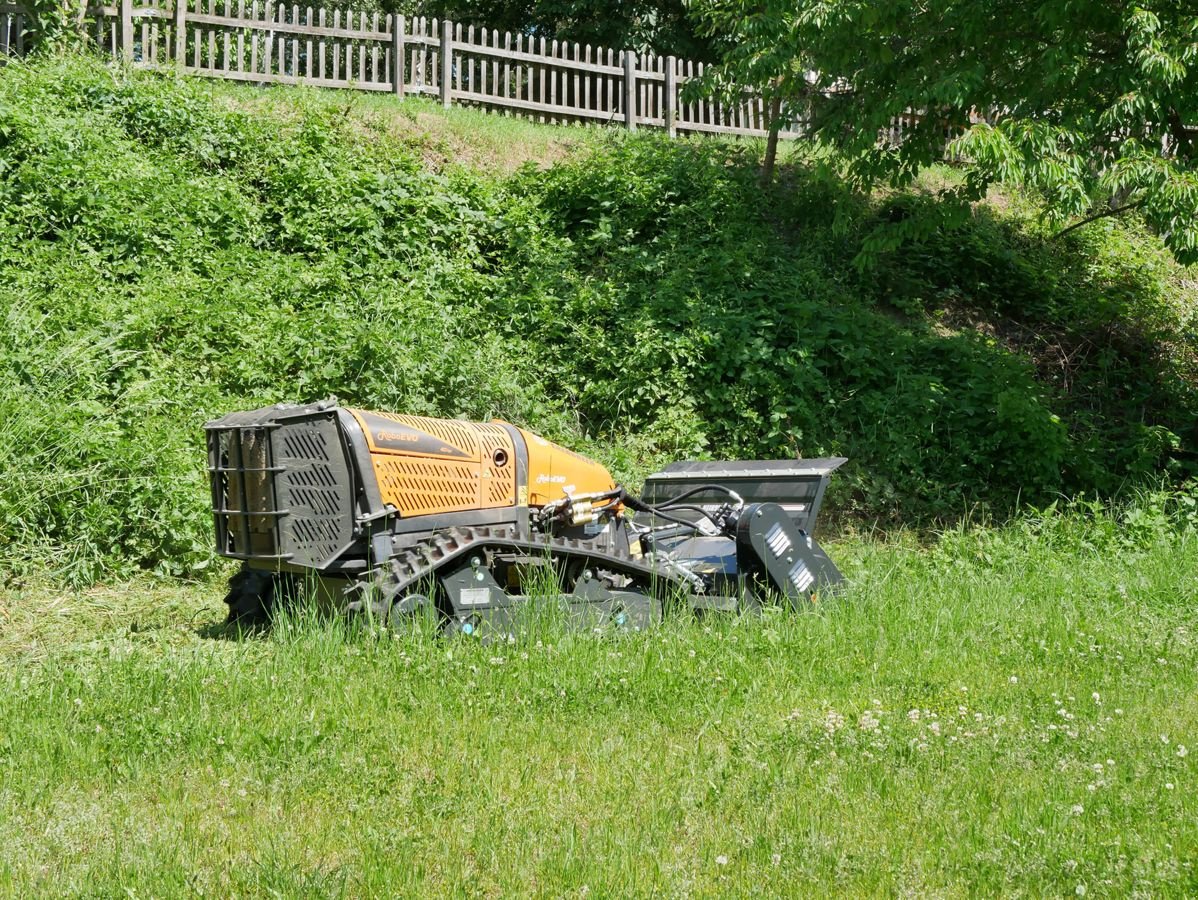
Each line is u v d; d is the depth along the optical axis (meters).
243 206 12.68
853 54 12.15
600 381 11.91
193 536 8.04
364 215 12.94
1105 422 13.36
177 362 10.31
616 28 23.48
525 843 3.61
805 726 4.77
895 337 13.13
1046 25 11.23
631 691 5.16
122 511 8.12
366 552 6.08
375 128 15.20
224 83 15.67
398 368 10.63
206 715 4.72
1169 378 14.16
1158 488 11.85
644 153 15.55
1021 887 3.36
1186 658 6.16
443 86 17.16
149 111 13.52
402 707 4.91
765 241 14.43
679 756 4.45
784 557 7.20
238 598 6.80
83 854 3.54
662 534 7.95
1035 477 11.61
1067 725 4.86
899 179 12.63
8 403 8.30
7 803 3.90
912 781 4.20
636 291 12.95
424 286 12.34
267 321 10.98
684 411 11.63
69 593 7.51
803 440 11.80
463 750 4.46
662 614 6.80
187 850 3.56
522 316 12.41
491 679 5.24
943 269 15.11
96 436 8.27
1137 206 11.78
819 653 6.03
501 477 6.63
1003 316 15.00
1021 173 10.57
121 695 4.99
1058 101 11.41
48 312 9.97
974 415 12.14
